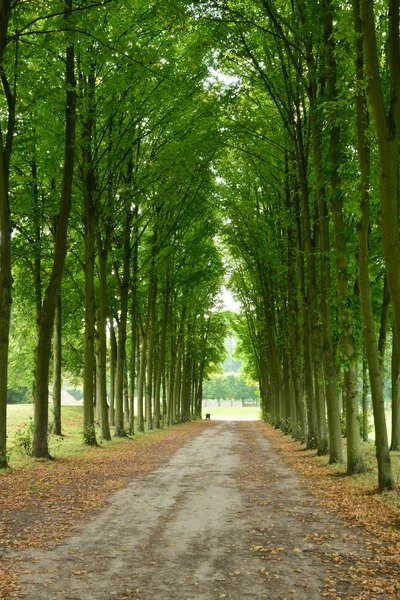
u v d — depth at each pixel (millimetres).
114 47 15742
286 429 34656
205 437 33125
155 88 21375
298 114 18938
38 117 18672
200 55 18891
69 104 17953
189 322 49125
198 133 21406
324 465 16750
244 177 28297
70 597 5840
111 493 12328
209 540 8195
